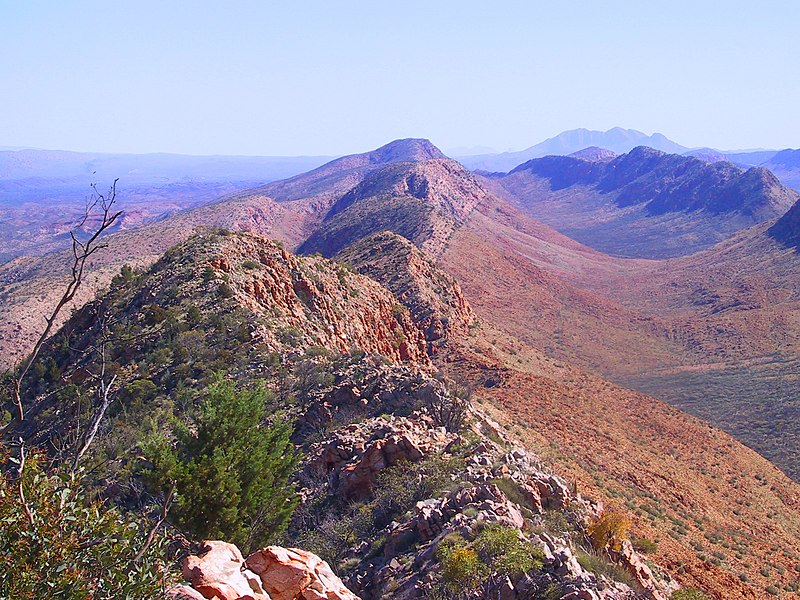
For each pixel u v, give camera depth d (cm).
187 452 2191
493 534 1788
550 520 2241
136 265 11981
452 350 8100
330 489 2750
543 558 1778
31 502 977
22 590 907
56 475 1052
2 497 952
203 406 2284
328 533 2430
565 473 4012
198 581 1199
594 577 1783
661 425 6469
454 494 2300
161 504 1992
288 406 3512
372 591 1964
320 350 4428
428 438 3012
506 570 1714
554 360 9288
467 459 2700
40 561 928
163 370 4131
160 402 3731
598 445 5228
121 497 2341
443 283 10181
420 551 2031
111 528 1020
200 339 4494
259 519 2094
